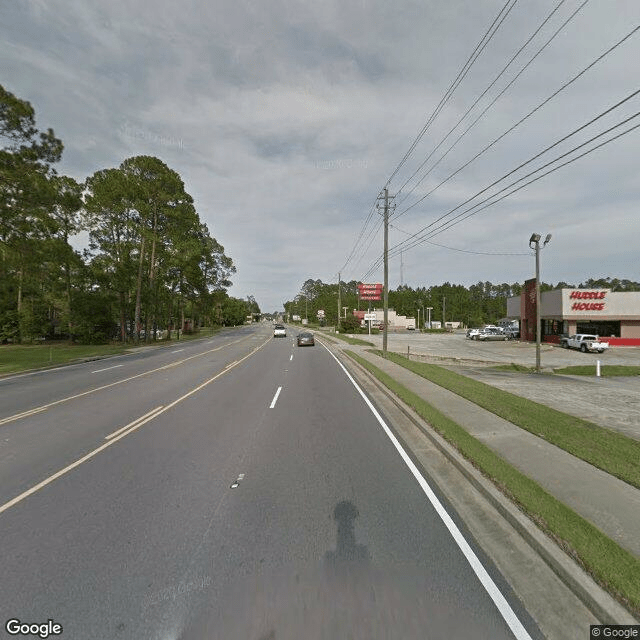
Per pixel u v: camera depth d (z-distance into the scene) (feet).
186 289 171.01
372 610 9.19
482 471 17.29
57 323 148.77
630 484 15.93
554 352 111.45
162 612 9.19
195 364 64.34
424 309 381.60
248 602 9.46
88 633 8.64
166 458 19.74
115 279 119.24
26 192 64.49
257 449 21.11
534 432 23.36
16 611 9.36
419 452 20.74
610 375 65.16
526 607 9.39
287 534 12.56
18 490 16.12
